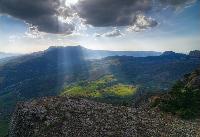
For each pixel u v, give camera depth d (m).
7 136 54.34
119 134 46.25
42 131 47.38
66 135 46.16
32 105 52.22
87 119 49.12
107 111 52.19
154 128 49.09
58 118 49.09
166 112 65.19
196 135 49.16
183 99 67.94
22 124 49.91
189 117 61.44
